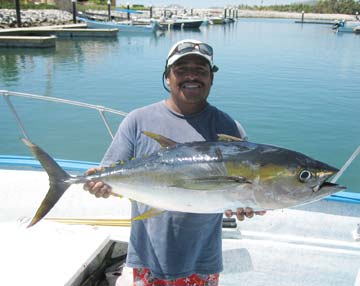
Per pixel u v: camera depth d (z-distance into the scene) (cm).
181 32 4609
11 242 279
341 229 322
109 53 2594
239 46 3238
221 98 1388
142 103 1309
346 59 2519
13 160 416
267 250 304
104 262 293
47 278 246
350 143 964
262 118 1152
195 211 191
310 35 4772
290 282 282
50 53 2498
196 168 187
